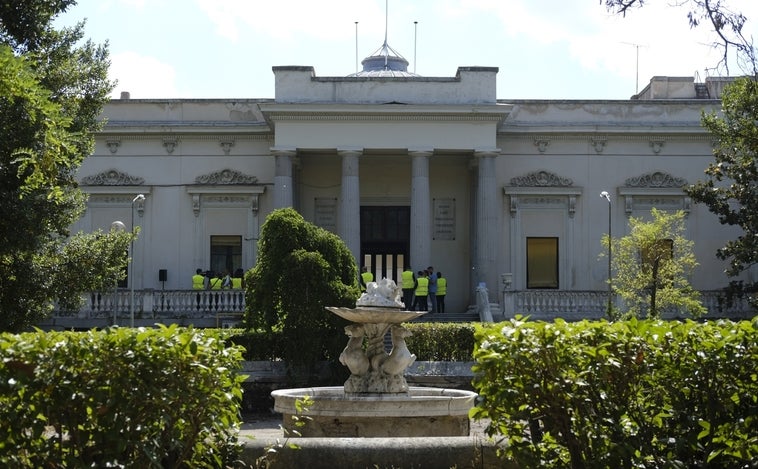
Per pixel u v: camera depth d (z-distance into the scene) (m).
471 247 54.28
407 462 11.80
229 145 54.41
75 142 26.77
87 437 9.91
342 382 32.78
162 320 46.53
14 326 25.08
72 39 27.33
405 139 51.09
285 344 33.03
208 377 10.38
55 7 25.23
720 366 10.43
